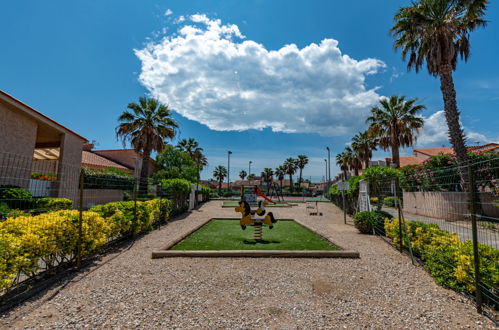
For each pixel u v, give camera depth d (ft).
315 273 15.20
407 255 19.36
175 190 47.06
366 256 19.03
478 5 41.06
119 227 22.25
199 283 13.44
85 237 16.22
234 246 21.47
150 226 30.58
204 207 67.21
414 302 11.48
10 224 12.82
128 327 9.17
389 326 9.43
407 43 48.75
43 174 30.81
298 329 9.18
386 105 69.31
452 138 41.96
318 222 39.63
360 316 10.15
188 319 9.78
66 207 20.58
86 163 72.90
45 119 43.19
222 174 215.92
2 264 10.57
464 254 12.87
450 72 42.73
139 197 39.47
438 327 9.41
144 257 18.44
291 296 11.98
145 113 69.26
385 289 12.91
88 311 10.34
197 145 145.18
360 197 37.04
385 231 26.22
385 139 73.82
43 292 12.17
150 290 12.50
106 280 13.83
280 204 79.41
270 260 17.72
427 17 44.06
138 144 67.97
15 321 9.53
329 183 109.50
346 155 128.77
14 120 38.45
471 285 11.83
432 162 48.65
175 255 18.38
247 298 11.72
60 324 9.32
